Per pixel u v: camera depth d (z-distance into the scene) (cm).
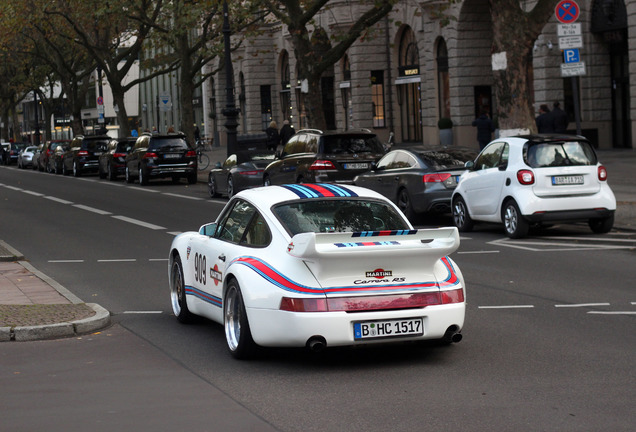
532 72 4000
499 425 637
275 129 4194
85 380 794
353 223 881
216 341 955
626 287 1211
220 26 4231
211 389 757
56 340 970
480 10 4419
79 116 6362
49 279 1341
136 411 689
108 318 1053
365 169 2436
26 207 2839
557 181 1736
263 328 820
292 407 696
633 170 2819
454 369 811
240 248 898
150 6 4572
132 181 4050
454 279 846
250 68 6831
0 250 1677
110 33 5231
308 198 901
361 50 5378
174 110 8856
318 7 3288
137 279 1402
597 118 3909
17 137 8712
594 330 957
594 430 621
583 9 3866
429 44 4775
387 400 712
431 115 4841
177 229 2109
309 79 3359
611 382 748
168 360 870
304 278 810
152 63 5084
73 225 2262
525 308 1091
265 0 3450
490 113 4531
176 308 1070
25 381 795
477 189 1864
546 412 666
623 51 3809
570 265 1414
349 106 5566
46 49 6788
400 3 5047
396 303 812
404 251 810
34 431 641
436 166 2022
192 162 3825
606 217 1764
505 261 1480
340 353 887
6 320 1009
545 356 849
